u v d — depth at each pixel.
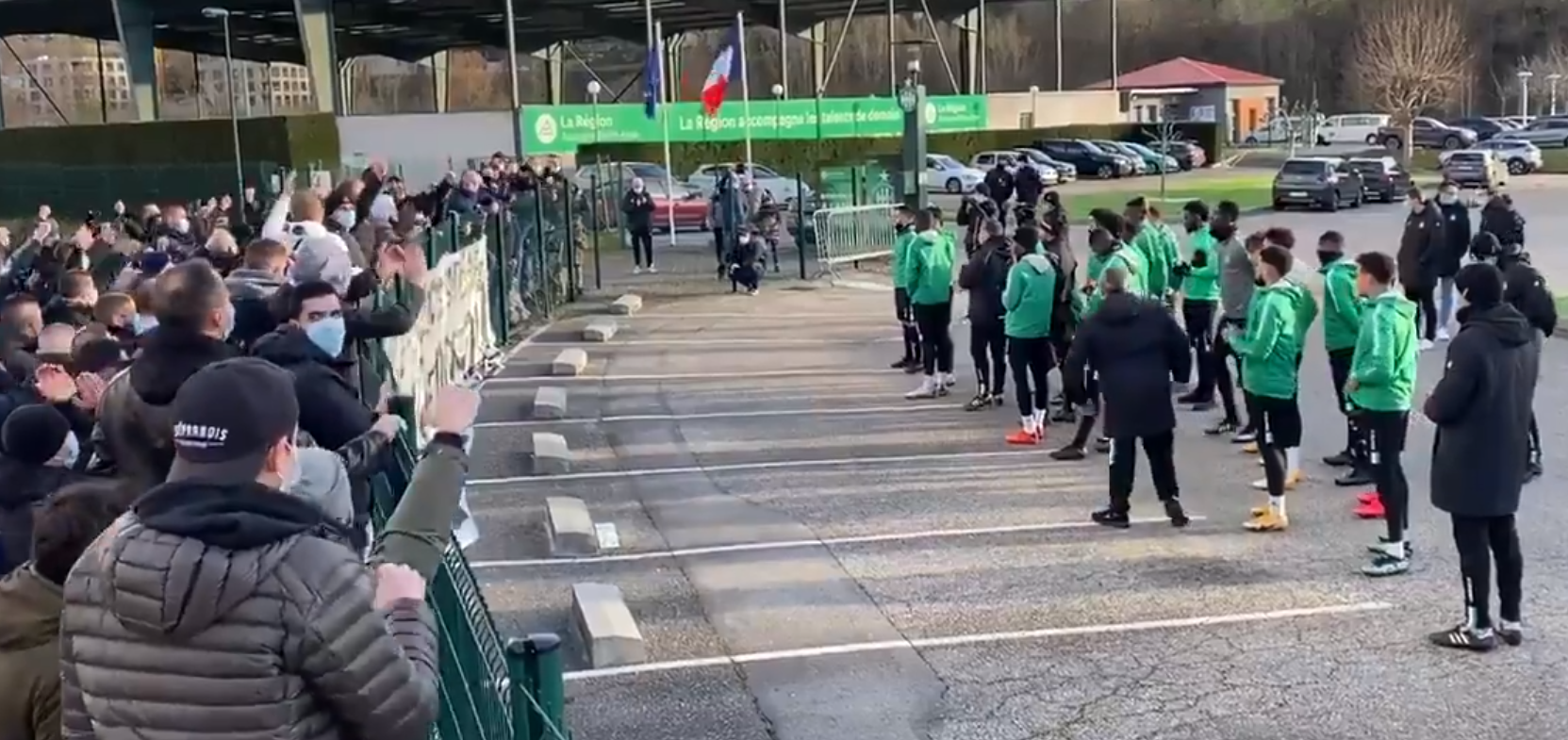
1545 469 11.29
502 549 9.94
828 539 10.00
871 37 86.19
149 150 46.94
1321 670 7.43
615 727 6.94
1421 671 7.37
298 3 46.97
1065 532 10.01
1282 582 8.84
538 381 16.62
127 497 3.84
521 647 3.60
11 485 5.24
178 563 2.54
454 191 19.91
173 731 2.54
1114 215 12.98
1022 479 11.55
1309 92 98.69
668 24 59.75
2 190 44.91
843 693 7.31
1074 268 13.58
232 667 2.54
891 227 28.88
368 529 4.61
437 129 43.97
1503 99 88.19
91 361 6.53
